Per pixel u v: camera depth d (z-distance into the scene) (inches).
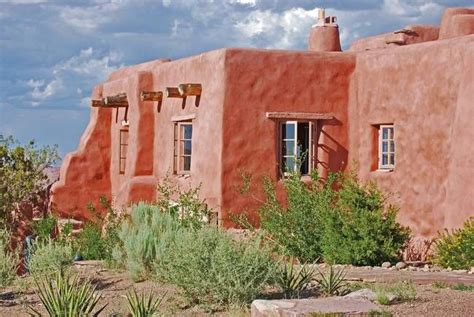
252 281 495.8
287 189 767.1
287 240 701.3
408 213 807.7
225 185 861.8
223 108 865.5
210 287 497.7
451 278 565.0
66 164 1165.1
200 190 893.2
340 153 898.1
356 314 422.6
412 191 805.2
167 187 882.1
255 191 868.6
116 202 1016.9
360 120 882.8
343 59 897.5
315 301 452.1
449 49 768.9
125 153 1137.4
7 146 1165.1
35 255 652.1
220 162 863.1
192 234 539.8
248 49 874.1
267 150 874.8
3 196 1113.4
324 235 689.0
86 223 1003.3
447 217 733.9
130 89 1065.5
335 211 686.5
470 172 708.7
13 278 609.6
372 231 674.2
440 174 773.3
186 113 939.3
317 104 892.6
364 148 876.0
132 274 606.2
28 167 1163.9
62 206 1152.8
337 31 1002.7
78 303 462.6
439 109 778.2
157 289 559.8
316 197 729.0
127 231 675.4
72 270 647.8
